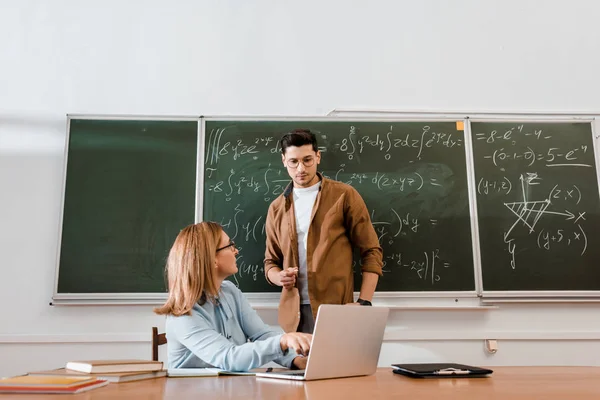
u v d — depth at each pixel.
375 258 2.28
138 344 2.47
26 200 2.58
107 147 2.64
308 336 1.26
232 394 0.93
